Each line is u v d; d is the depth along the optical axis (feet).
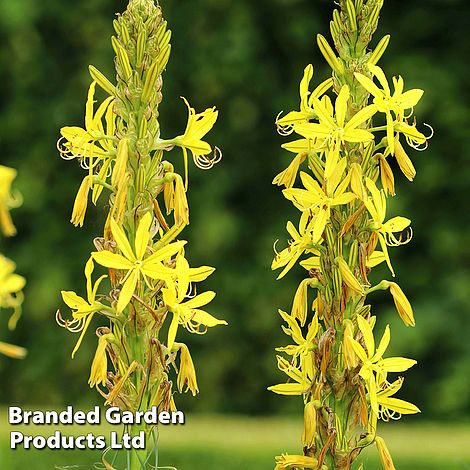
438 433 36.29
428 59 49.88
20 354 10.71
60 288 49.55
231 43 49.62
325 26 50.57
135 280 14.62
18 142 51.08
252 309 48.83
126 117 15.39
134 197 15.25
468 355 46.80
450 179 49.26
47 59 50.72
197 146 15.55
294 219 49.47
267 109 50.19
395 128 15.64
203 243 48.80
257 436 32.86
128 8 15.48
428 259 49.16
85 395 48.93
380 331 47.67
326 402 15.75
